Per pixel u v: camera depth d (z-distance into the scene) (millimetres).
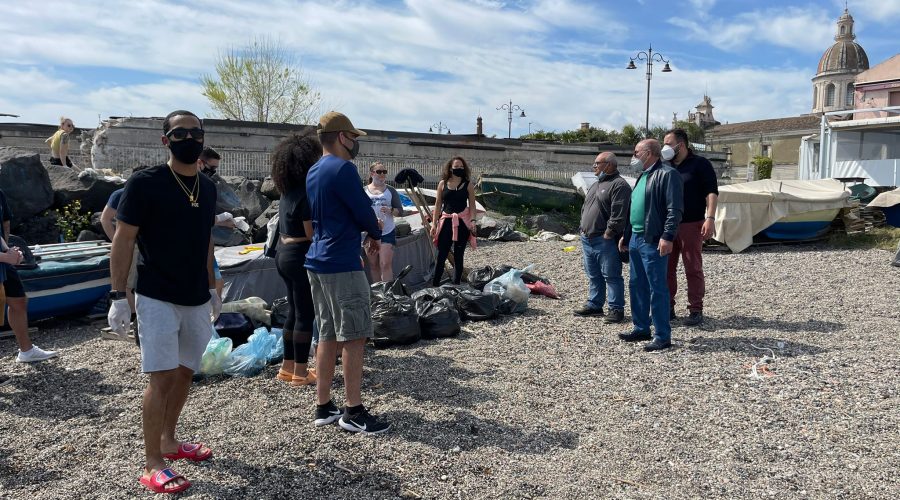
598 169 7320
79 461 4027
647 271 6113
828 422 4371
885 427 4254
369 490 3590
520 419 4559
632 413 4637
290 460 3928
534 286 9008
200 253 3648
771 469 3764
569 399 4934
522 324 7328
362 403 4664
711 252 12586
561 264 11797
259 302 6773
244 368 5559
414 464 3877
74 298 7703
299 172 4965
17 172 10391
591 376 5445
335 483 3662
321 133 4332
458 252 9086
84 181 11570
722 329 6855
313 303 4809
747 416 4516
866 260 10828
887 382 5035
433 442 4176
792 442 4098
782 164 55469
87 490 3621
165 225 3500
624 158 29000
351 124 4379
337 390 5172
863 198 16766
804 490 3521
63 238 10930
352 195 4117
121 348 6594
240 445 4133
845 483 3572
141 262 3551
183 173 3609
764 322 7121
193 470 3807
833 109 54406
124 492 3580
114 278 3488
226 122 21484
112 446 4223
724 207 12414
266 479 3699
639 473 3764
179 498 3500
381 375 5523
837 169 20312
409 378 5430
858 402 4680
